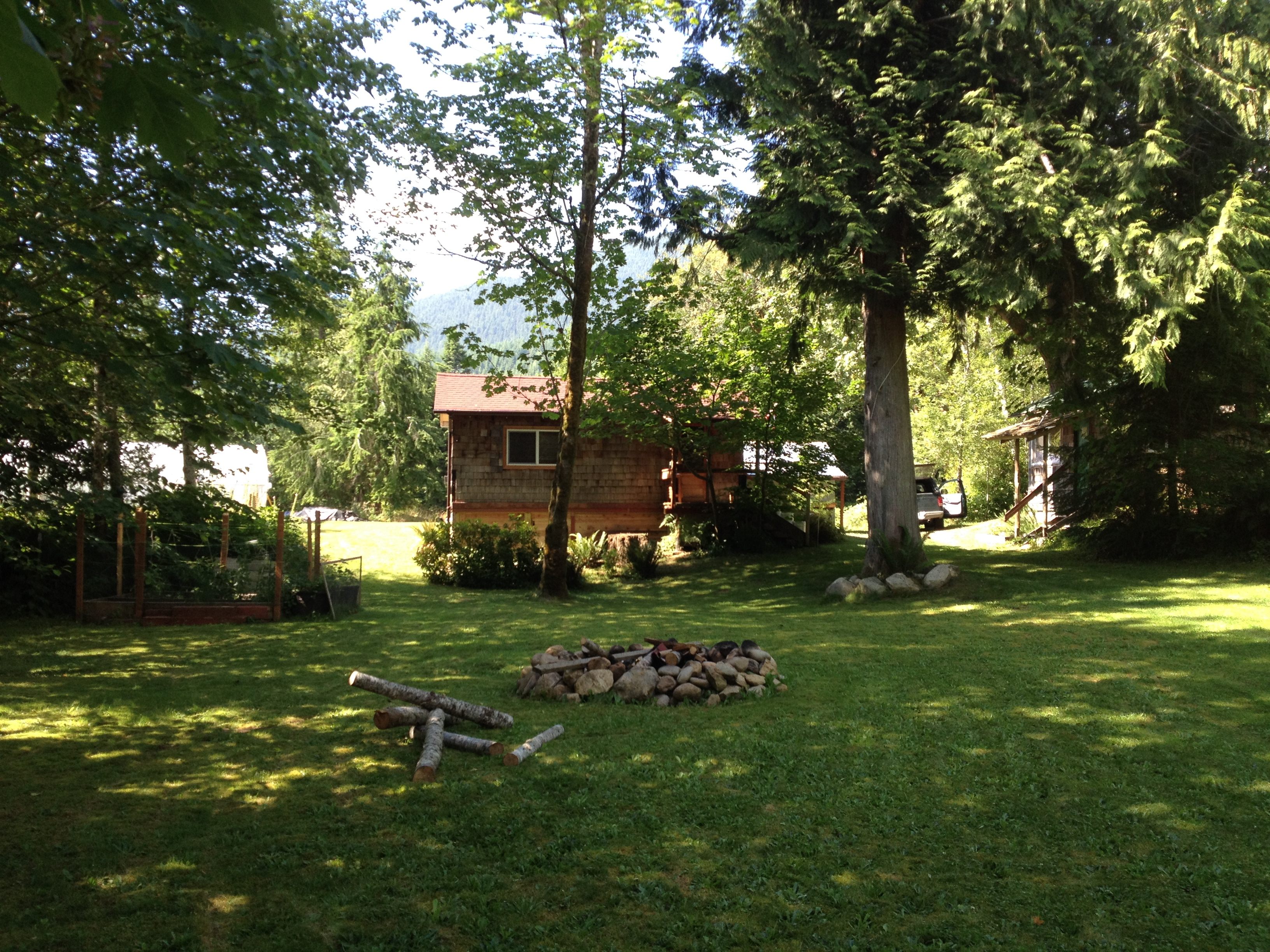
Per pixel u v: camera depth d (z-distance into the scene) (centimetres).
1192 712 735
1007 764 615
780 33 1562
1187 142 1616
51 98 168
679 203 1709
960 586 1614
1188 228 1410
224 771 611
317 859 464
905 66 1612
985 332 3625
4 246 582
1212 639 1029
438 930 391
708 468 2542
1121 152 1453
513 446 2620
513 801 550
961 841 491
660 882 440
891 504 1769
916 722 722
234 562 1576
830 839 493
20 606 1348
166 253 631
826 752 644
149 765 623
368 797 558
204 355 598
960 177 1429
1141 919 406
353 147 1152
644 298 1927
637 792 566
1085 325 1661
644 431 2405
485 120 1570
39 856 466
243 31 189
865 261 1727
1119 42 1520
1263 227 1418
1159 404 1806
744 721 731
